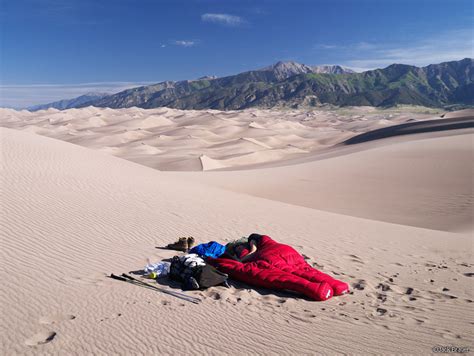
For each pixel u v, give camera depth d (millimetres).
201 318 5840
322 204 24453
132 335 5203
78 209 11672
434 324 5895
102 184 15188
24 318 5516
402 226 15430
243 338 5270
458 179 27859
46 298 6176
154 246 9508
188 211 13430
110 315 5746
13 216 10234
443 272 8820
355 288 7555
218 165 72812
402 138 63562
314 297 6773
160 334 5277
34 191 12664
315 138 134625
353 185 29297
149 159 79625
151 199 14344
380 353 4945
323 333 5492
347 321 5941
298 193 27406
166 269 7699
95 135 129000
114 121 199500
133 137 129625
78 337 5078
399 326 5793
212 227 11820
